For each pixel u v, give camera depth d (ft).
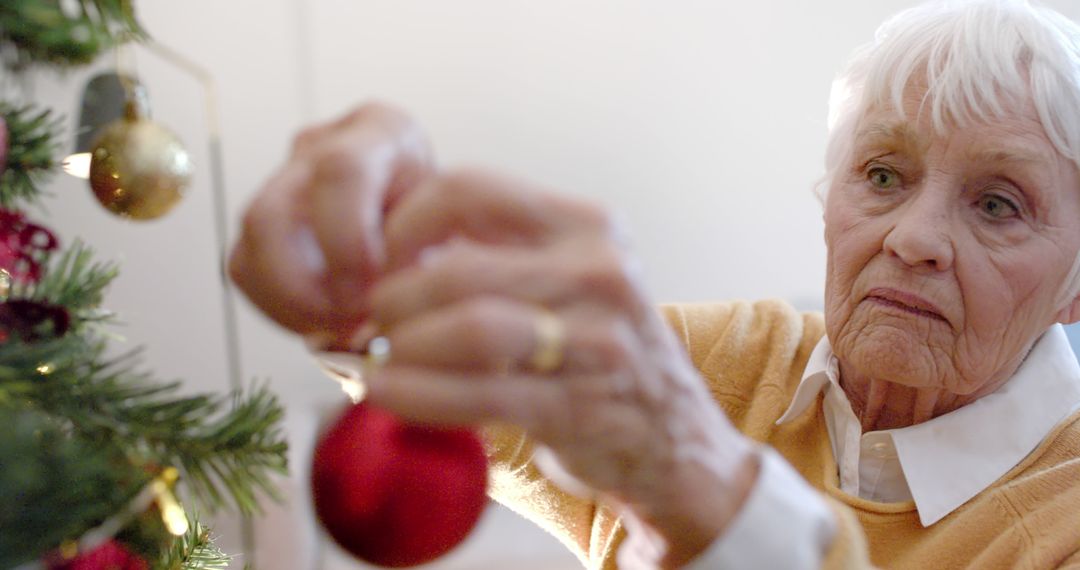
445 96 6.02
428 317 1.80
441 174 1.92
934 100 3.37
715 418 2.49
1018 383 3.54
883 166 3.48
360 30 5.92
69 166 2.64
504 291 1.83
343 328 1.98
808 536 2.46
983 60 3.34
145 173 2.59
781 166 6.14
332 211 1.88
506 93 6.04
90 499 1.95
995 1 3.43
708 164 6.14
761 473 2.51
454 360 1.77
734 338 3.89
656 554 2.50
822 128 6.09
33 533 1.85
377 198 1.92
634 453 2.14
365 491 1.88
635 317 2.00
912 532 3.48
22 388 2.02
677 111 6.08
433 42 5.96
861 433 3.61
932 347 3.42
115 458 2.11
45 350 2.14
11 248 2.42
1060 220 3.40
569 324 1.86
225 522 3.73
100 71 2.64
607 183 6.14
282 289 1.88
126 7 2.44
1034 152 3.34
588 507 3.64
